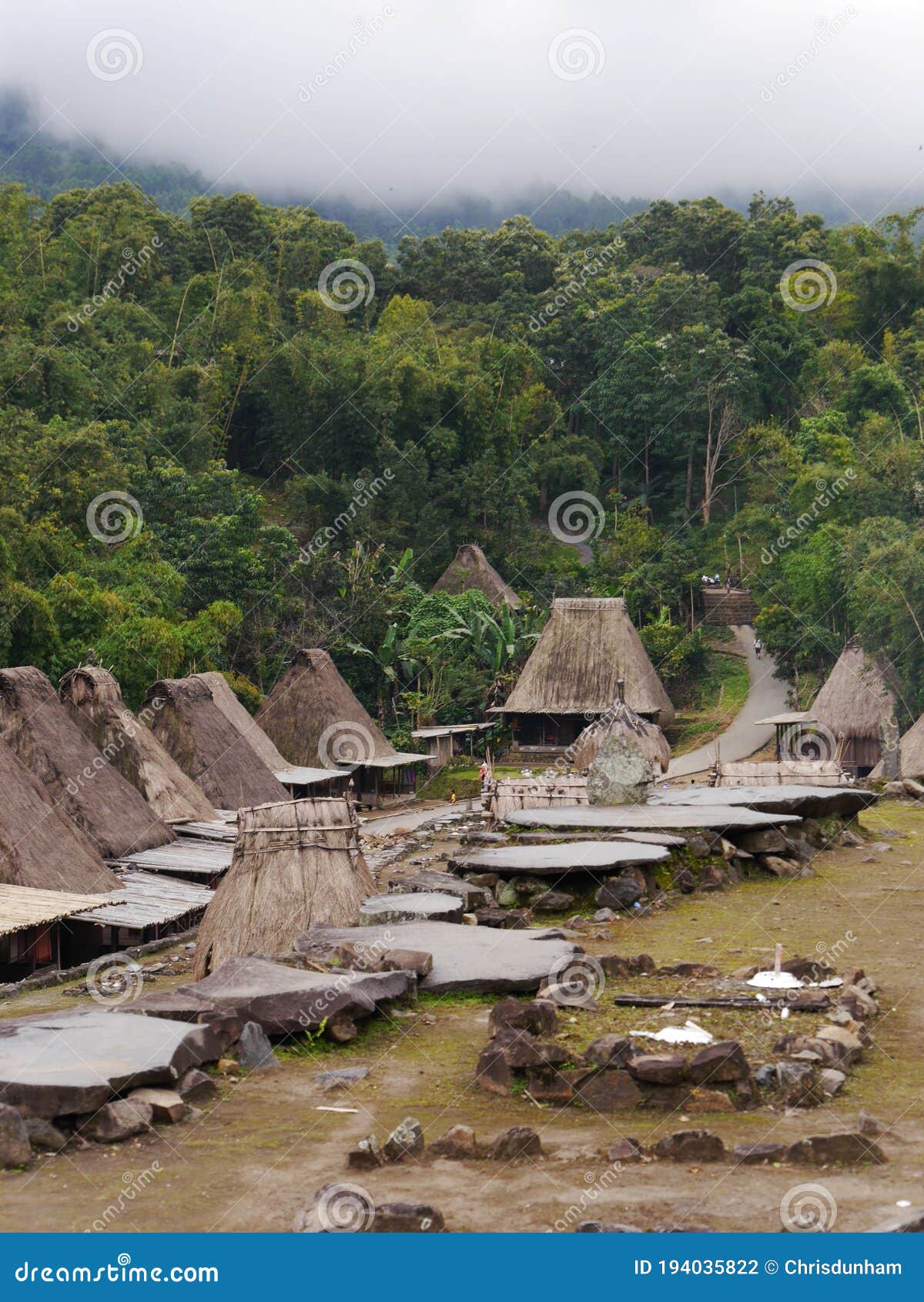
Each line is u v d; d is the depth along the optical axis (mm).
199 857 25719
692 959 11336
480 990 10109
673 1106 7586
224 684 38688
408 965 10148
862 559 49094
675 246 98250
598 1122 7391
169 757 30594
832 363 81188
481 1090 8000
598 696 52375
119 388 64812
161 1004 8852
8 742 26062
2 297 65438
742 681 61781
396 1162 6801
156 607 45219
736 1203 6199
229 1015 8625
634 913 13555
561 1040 8570
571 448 82000
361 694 54625
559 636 54125
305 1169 6750
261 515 62719
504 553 70688
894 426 67188
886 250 95125
